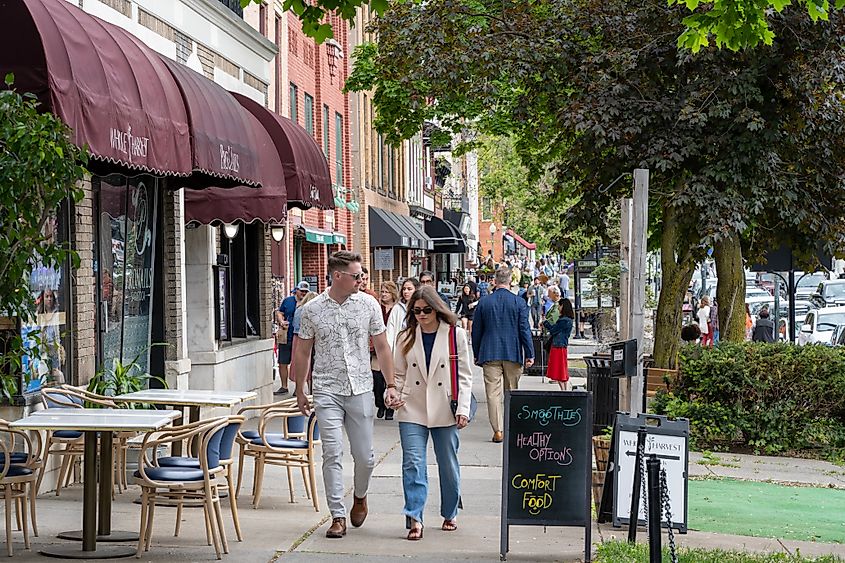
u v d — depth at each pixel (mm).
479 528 13781
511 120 28484
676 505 13289
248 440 15117
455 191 102938
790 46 22734
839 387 21062
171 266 20781
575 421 12125
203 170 16922
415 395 13219
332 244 45969
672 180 23953
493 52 25188
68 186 11344
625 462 13617
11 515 12742
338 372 13055
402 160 63312
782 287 55000
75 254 11500
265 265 27094
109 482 12875
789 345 22062
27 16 12281
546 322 30094
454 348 13195
